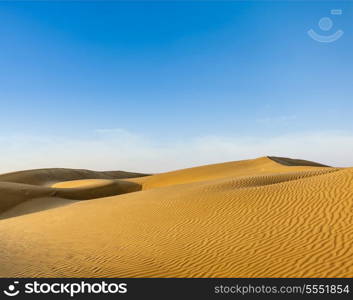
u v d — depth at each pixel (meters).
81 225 15.08
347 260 7.10
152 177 60.06
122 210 16.58
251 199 13.11
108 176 114.69
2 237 14.25
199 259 8.51
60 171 99.81
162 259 8.88
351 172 13.70
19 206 33.50
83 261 9.38
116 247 10.69
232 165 57.88
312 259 7.43
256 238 9.37
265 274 7.09
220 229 10.73
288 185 14.25
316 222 9.62
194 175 53.28
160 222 12.93
